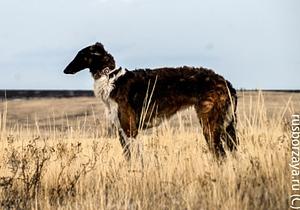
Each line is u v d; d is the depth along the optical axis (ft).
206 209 28.35
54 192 33.37
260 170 31.22
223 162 34.86
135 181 33.55
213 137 42.70
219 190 29.25
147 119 45.52
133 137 44.57
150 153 39.40
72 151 37.81
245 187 29.73
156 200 31.04
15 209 30.91
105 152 39.14
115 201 31.24
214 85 43.52
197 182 31.68
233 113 43.19
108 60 46.32
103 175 35.27
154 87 44.96
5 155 38.14
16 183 34.47
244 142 38.55
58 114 86.74
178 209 29.07
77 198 31.91
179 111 45.03
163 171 34.06
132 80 45.52
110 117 45.93
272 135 36.32
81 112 86.69
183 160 35.50
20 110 96.48
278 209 27.25
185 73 44.75
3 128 42.47
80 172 35.42
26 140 42.73
